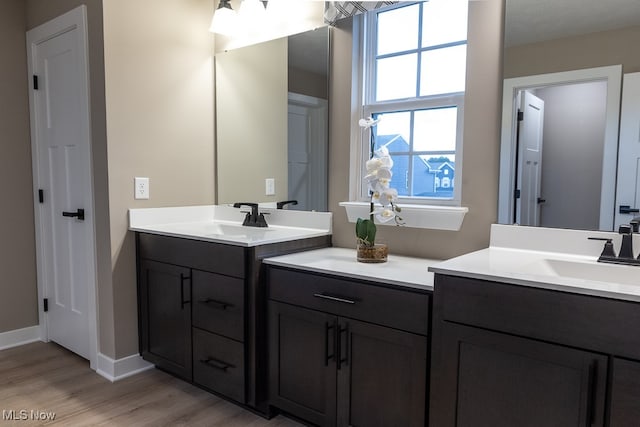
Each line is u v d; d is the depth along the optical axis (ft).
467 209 6.07
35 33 8.85
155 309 7.76
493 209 5.95
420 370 4.83
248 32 8.45
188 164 8.79
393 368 5.06
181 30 8.53
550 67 5.43
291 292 5.98
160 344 7.73
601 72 5.11
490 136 5.92
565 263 5.03
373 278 5.16
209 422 6.50
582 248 5.30
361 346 5.32
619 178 5.05
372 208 6.19
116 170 7.66
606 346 3.65
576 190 5.34
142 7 7.88
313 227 7.70
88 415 6.66
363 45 7.16
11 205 9.14
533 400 4.05
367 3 6.88
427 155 6.72
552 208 5.50
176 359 7.47
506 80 5.75
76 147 8.16
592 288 3.68
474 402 4.39
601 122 5.13
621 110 5.01
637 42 4.89
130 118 7.80
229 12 7.99
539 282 3.92
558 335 3.87
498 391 4.24
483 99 5.95
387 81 7.08
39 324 9.53
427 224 6.46
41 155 9.11
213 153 9.27
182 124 8.64
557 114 5.41
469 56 6.03
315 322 5.73
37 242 9.40
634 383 3.55
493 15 5.80
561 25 5.34
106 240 7.71
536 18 5.50
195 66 8.81
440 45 6.53
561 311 3.84
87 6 7.58
